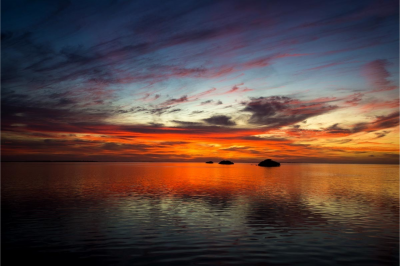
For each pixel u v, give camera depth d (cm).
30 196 3192
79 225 1881
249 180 5825
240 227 1848
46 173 8044
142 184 4772
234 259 1298
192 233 1708
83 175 7238
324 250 1422
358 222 1989
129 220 2033
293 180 5859
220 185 4662
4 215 2178
